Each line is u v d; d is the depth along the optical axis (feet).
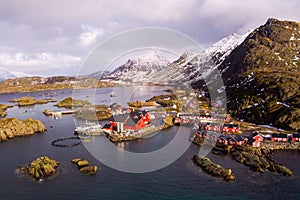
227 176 216.54
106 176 222.48
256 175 223.30
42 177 227.40
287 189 199.62
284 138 311.06
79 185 210.18
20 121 400.88
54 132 396.78
